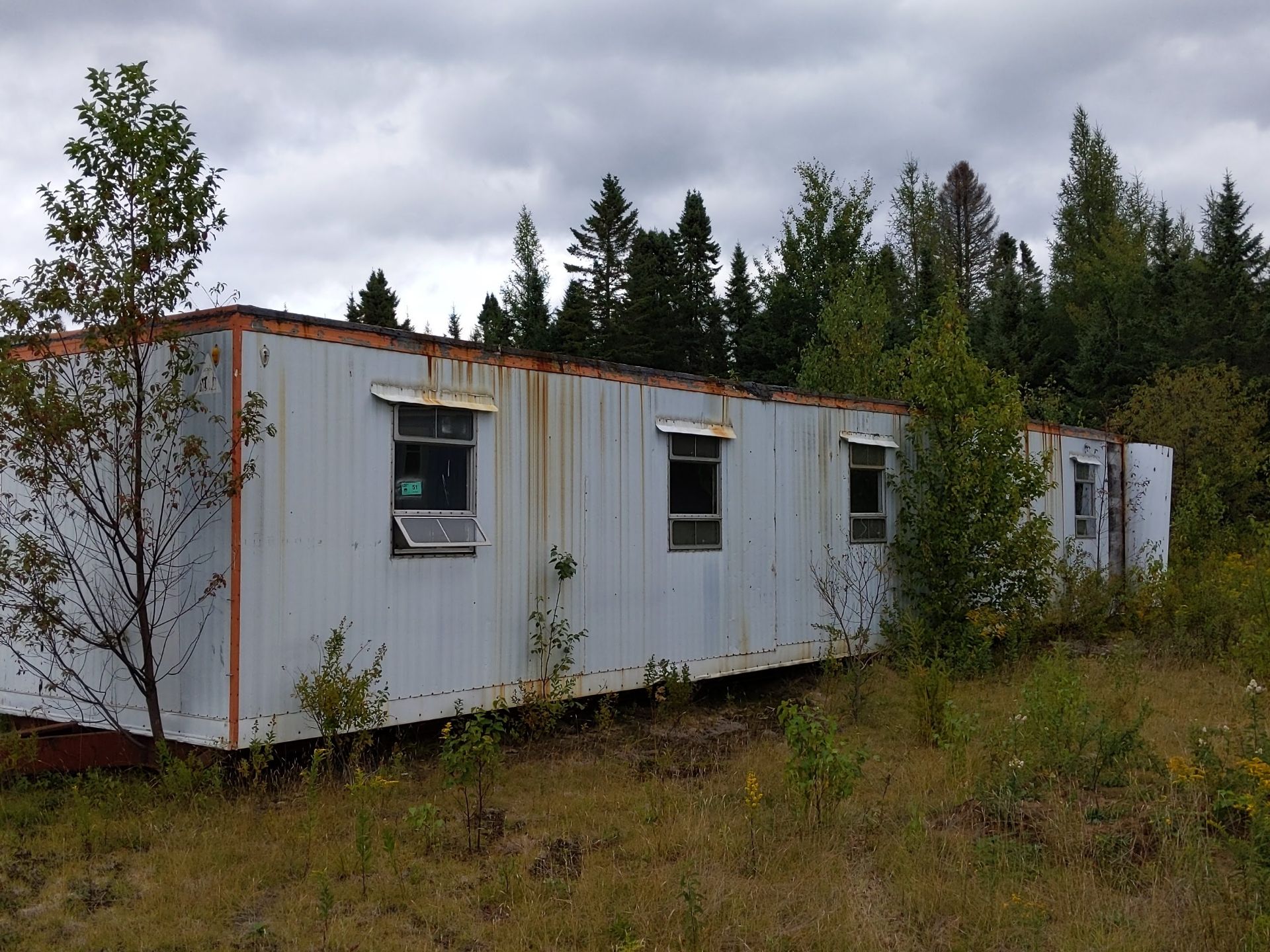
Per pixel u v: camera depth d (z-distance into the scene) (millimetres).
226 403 6680
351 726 7062
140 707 7238
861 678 10422
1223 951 4449
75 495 6738
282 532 6859
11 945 4582
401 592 7617
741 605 10742
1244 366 27781
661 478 9930
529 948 4629
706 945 4633
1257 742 6609
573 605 8984
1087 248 42906
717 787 7215
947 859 5590
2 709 8250
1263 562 9406
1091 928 4672
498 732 7652
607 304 43188
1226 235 32031
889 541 12883
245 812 6277
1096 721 7992
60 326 6590
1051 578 13680
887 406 12953
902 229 50062
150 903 5000
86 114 6410
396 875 5457
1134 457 18422
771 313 35250
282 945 4645
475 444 8203
